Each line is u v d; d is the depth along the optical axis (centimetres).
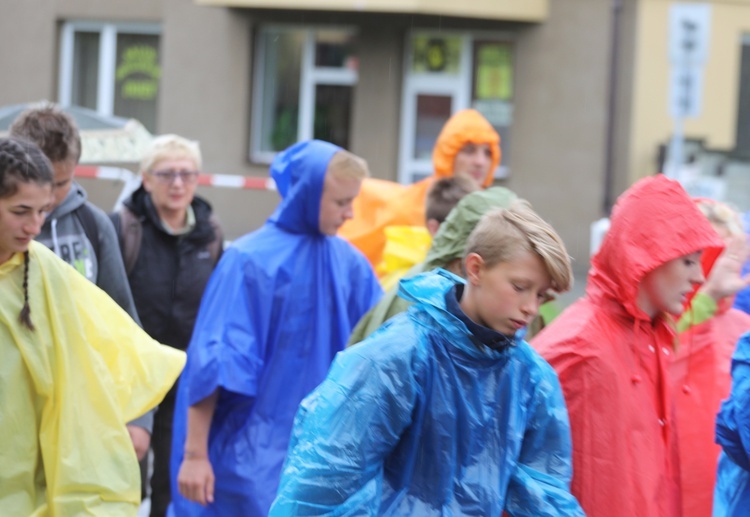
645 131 4775
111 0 5062
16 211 880
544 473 845
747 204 4703
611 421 984
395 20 4862
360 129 4938
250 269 1326
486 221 805
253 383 1294
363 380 789
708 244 1008
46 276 927
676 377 1161
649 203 1008
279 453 1318
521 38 4838
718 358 1181
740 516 1018
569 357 992
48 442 905
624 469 980
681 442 1143
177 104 5022
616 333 1007
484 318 803
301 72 5003
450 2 4738
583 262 4766
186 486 1292
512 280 786
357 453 782
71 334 926
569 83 4819
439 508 802
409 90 4956
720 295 1198
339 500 781
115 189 4481
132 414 955
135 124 2583
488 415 813
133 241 1577
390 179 4941
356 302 1409
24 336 902
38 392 905
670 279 1016
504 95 4894
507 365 823
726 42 4791
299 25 4953
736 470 1035
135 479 925
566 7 4797
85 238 1188
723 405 1008
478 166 1920
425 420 803
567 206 4856
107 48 5175
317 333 1354
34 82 5169
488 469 813
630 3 4741
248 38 4944
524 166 4878
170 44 5016
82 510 895
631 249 1002
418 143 4975
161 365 974
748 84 4834
